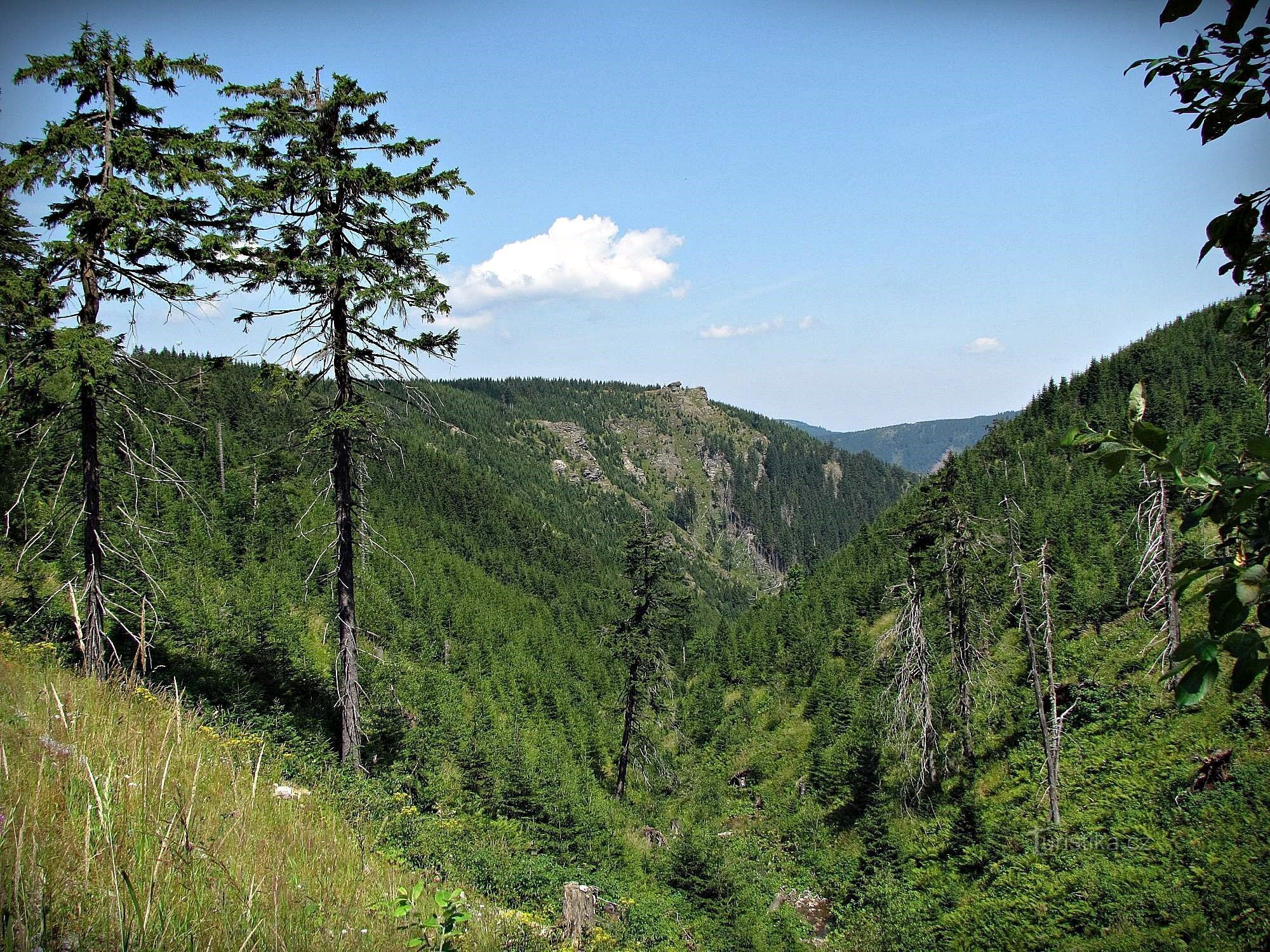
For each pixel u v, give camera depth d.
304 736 17.03
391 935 5.26
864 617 49.91
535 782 22.91
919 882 22.44
